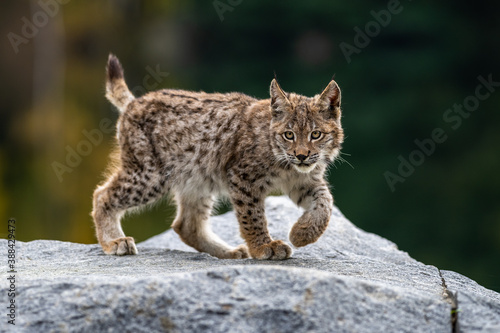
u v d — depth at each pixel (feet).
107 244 33.06
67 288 21.85
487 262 75.77
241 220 32.83
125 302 20.97
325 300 20.84
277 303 20.68
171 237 41.73
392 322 20.88
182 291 21.17
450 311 21.85
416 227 79.56
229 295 21.06
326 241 36.42
